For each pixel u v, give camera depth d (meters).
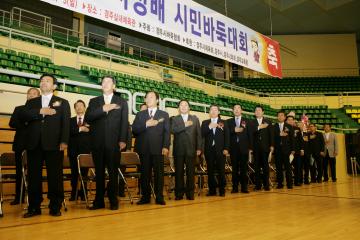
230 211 3.04
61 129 2.92
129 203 3.69
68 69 7.50
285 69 15.67
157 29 5.24
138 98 6.53
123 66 9.23
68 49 9.02
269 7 13.05
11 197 4.33
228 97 10.38
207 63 15.55
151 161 3.70
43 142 2.79
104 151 3.21
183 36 5.61
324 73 15.56
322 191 4.99
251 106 10.63
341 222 2.48
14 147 3.54
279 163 5.76
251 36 6.93
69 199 4.12
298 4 12.92
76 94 5.41
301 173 6.37
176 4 5.60
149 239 1.94
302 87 14.18
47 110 2.78
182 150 4.10
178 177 4.07
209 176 4.55
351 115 11.70
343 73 15.54
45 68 6.49
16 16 10.21
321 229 2.23
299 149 6.32
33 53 7.43
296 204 3.50
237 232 2.13
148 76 9.87
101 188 3.23
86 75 7.47
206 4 12.65
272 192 4.92
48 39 7.02
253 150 5.37
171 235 2.05
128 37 13.17
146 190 3.62
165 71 11.20
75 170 4.00
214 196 4.41
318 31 15.60
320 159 7.16
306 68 15.63
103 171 3.22
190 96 8.95
